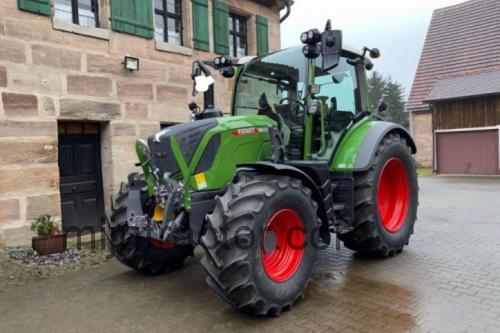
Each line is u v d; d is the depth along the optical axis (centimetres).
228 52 823
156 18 725
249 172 318
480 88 1600
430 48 1969
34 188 549
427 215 673
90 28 604
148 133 686
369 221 398
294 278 315
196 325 291
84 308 331
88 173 645
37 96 551
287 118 400
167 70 713
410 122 1902
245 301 282
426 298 321
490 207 749
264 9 912
